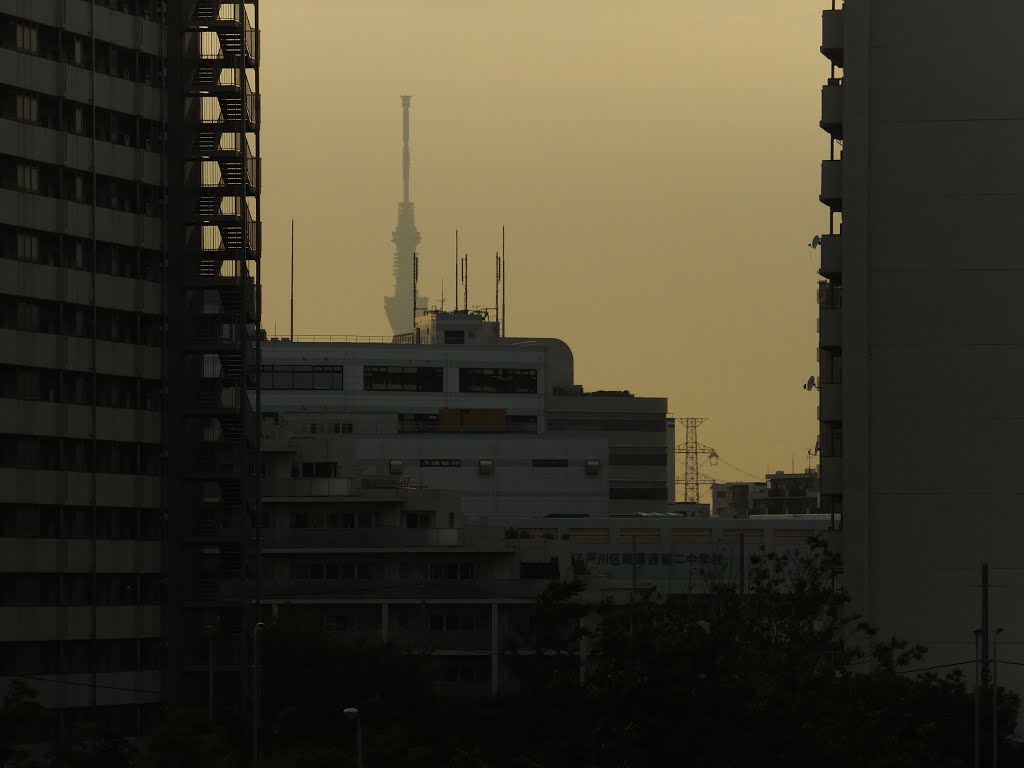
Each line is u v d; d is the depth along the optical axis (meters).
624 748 195.25
